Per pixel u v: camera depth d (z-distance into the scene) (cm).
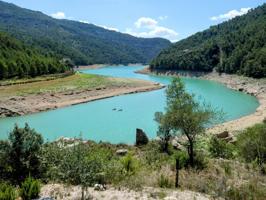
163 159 2519
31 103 6769
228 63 14875
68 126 5272
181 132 2738
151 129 5106
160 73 19112
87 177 1512
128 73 19800
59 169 1599
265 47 13788
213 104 7525
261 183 1830
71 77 12281
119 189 1644
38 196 1480
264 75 11650
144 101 7912
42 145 1978
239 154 2798
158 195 1570
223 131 4250
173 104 2766
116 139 4522
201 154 2558
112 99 8200
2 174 1752
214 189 1686
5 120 5569
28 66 11394
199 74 16800
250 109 6912
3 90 7856
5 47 12688
